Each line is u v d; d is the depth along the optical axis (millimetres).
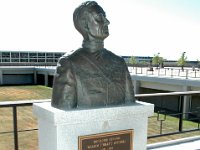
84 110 2859
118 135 3127
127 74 3418
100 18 3096
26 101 3539
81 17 3117
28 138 9289
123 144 3180
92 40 3166
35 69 39844
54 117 2705
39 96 24875
